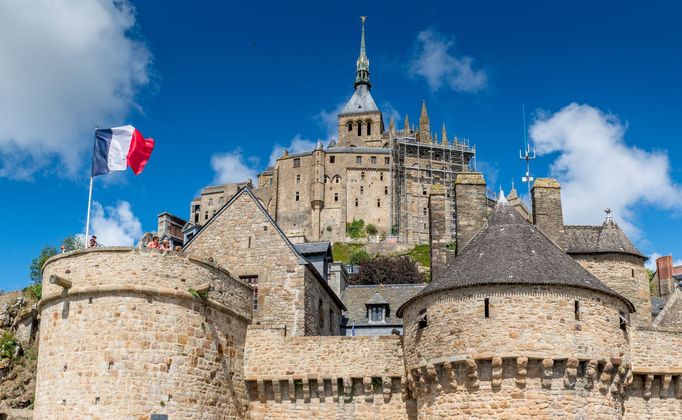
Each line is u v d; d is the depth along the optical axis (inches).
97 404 1059.9
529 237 1152.8
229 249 1486.2
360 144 7342.5
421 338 1120.2
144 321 1103.0
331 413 1223.5
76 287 1116.5
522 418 1008.2
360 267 4591.5
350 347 1240.8
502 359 1027.9
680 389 1163.3
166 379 1094.4
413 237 6628.9
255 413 1245.7
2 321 2290.8
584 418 1019.3
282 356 1252.5
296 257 1448.1
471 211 1422.2
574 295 1063.0
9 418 1643.7
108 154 1315.2
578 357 1027.9
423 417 1109.7
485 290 1062.4
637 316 1402.6
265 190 6811.0
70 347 1096.2
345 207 6584.6
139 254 1130.7
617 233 1464.1
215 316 1195.3
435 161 7047.2
